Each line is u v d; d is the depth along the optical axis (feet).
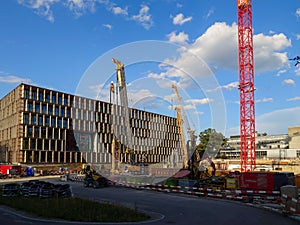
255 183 91.61
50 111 248.93
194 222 48.24
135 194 94.53
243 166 208.03
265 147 371.35
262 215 58.08
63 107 257.75
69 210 52.11
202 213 58.34
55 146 247.09
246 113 208.85
